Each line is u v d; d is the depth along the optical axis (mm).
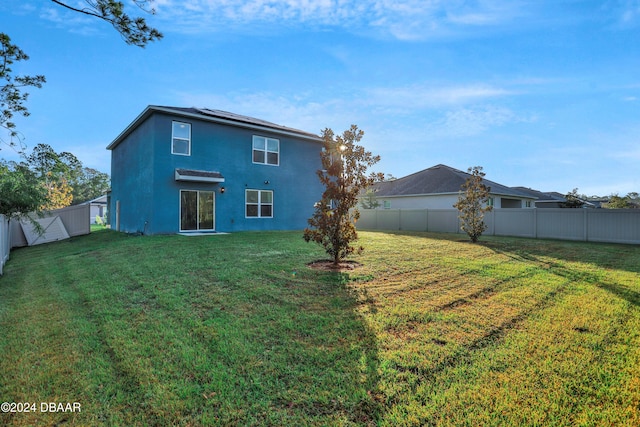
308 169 17734
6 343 3633
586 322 3930
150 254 8492
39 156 11328
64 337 3752
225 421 2295
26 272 8039
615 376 2746
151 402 2523
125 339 3631
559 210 14203
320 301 4719
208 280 5871
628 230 12461
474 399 2475
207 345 3445
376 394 2561
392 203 25078
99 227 24125
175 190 13367
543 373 2807
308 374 2852
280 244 9828
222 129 14711
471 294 5094
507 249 10125
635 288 5469
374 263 7246
